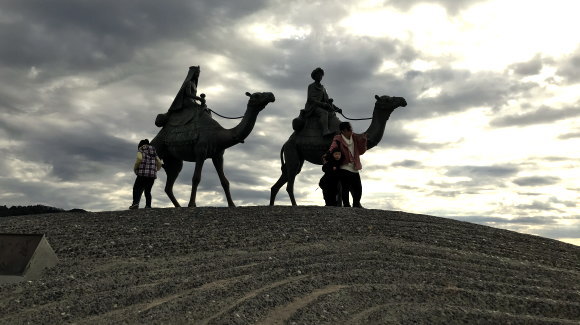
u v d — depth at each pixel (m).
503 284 6.57
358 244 8.31
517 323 5.36
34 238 7.43
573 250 9.62
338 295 5.81
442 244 8.77
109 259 7.91
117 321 5.16
